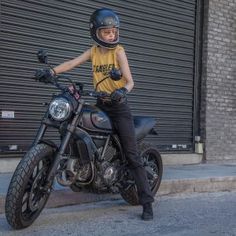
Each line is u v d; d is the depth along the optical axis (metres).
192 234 5.80
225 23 12.13
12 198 5.20
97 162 5.88
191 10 11.64
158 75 10.96
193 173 9.69
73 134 5.57
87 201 7.24
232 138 12.29
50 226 5.84
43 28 8.84
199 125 11.82
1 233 5.41
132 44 10.43
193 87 11.73
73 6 9.28
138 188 6.31
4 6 8.27
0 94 8.30
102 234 5.62
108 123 5.98
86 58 6.18
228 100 12.21
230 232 6.00
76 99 5.55
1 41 8.27
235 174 9.85
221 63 12.05
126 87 5.87
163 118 11.09
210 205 7.65
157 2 10.88
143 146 6.85
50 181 5.43
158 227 6.05
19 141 8.61
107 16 5.88
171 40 11.21
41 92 8.84
